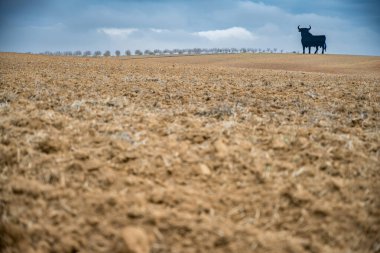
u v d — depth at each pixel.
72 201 2.94
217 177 3.48
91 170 3.45
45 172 3.39
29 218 2.73
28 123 4.66
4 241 2.52
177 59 58.59
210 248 2.48
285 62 48.25
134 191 3.15
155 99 7.45
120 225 2.66
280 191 3.21
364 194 3.25
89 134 4.41
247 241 2.55
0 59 23.03
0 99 6.49
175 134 4.58
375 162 3.91
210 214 2.86
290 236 2.66
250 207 2.99
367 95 9.23
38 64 19.39
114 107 6.28
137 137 4.38
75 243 2.48
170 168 3.59
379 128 5.37
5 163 3.57
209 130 4.70
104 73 14.39
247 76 15.80
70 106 6.02
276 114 6.11
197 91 8.99
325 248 2.56
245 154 3.94
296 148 4.17
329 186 3.35
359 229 2.77
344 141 4.44
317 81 13.94
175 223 2.69
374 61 48.06
